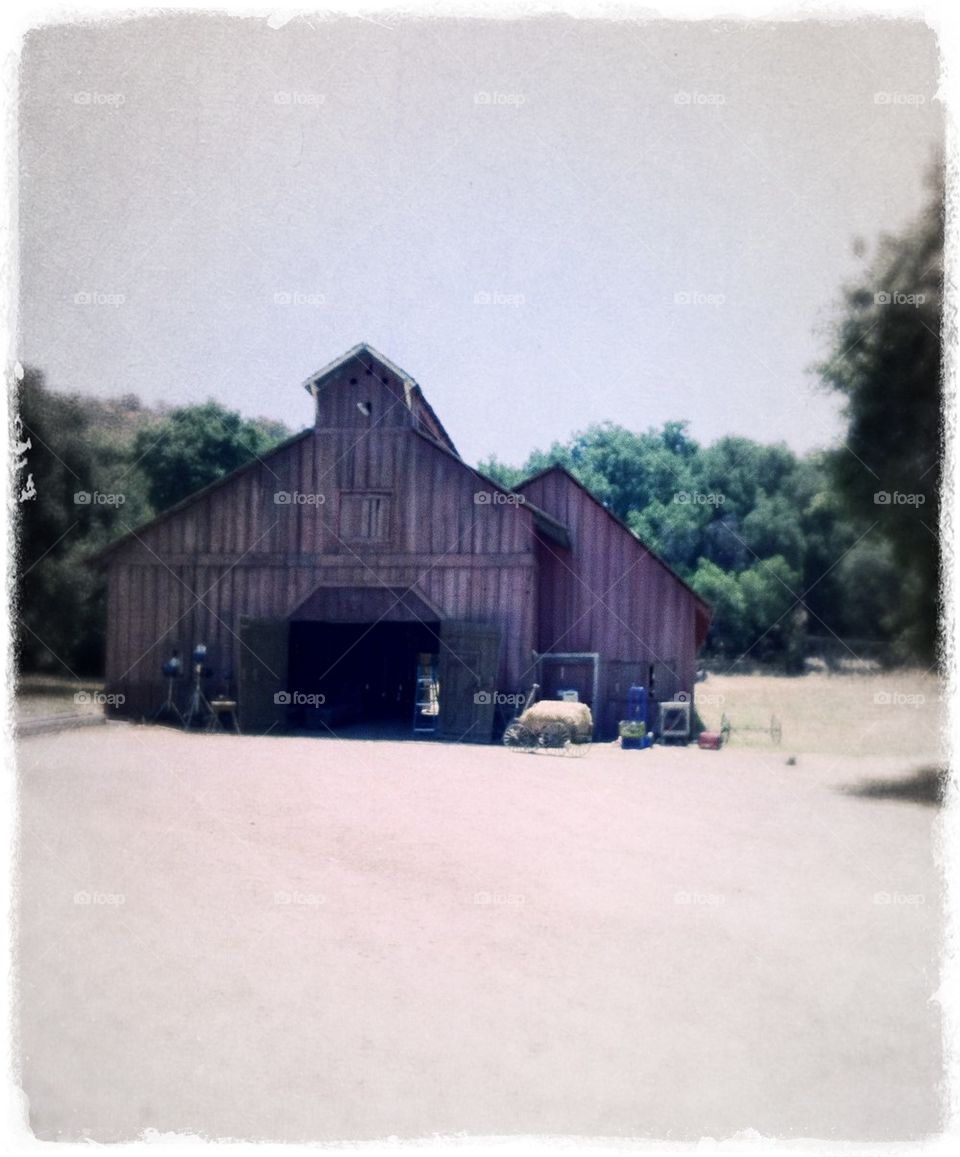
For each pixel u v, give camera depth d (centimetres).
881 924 788
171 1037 568
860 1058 555
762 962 700
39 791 1236
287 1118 477
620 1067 542
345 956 694
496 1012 609
